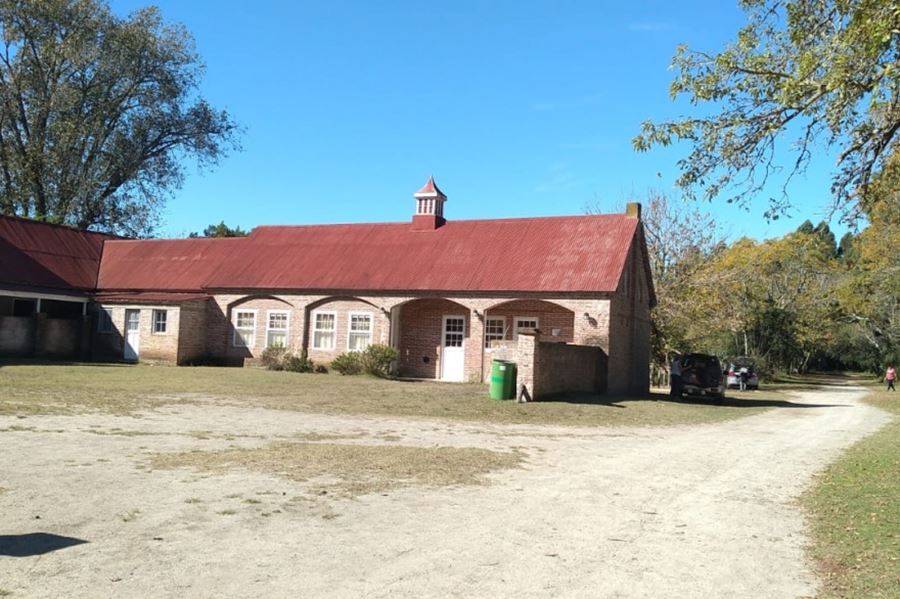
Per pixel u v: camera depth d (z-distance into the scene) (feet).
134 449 36.96
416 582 19.62
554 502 30.48
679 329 138.41
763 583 21.01
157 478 30.35
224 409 57.16
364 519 25.88
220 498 27.53
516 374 76.89
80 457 34.01
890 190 36.32
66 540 21.58
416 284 101.76
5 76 139.95
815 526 28.22
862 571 22.09
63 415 47.91
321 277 109.19
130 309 113.19
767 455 48.70
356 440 44.73
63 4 139.23
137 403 57.11
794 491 35.70
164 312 111.34
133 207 159.33
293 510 26.48
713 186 35.40
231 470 32.73
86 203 148.87
